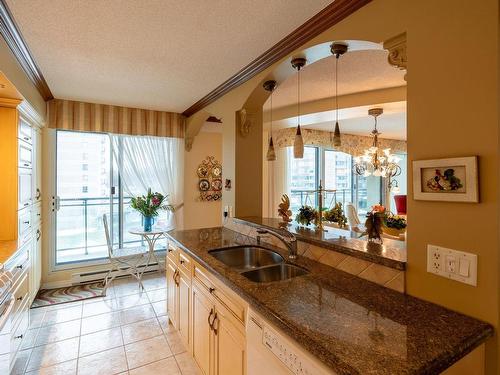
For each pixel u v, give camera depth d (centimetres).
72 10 158
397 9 127
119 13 161
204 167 450
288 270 171
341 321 101
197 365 191
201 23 172
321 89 317
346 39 155
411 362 79
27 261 246
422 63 116
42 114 311
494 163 96
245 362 130
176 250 239
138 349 226
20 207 234
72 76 259
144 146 397
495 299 97
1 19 162
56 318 274
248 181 274
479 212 100
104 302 311
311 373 87
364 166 547
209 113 342
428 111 114
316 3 152
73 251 378
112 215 393
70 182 371
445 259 109
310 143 532
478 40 99
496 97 95
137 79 266
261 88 242
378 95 321
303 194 553
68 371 200
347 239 173
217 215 462
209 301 169
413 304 114
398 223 316
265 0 149
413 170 119
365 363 78
